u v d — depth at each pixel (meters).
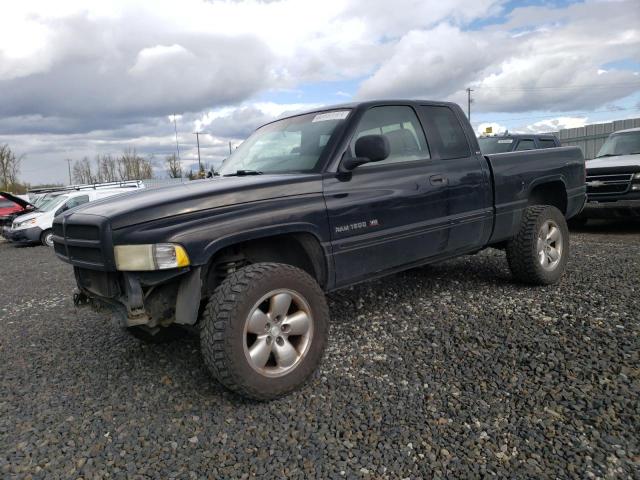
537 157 4.99
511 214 4.65
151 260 2.72
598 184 8.64
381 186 3.66
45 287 7.46
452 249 4.25
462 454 2.32
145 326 3.13
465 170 4.27
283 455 2.40
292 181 3.24
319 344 3.12
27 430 2.81
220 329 2.73
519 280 4.95
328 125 3.75
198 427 2.71
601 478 2.10
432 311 4.36
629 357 3.14
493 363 3.23
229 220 2.91
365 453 2.38
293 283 3.00
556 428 2.48
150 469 2.36
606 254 6.42
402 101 4.08
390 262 3.78
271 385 2.87
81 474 2.36
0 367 3.89
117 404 3.07
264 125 4.73
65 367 3.78
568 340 3.47
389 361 3.40
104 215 2.85
